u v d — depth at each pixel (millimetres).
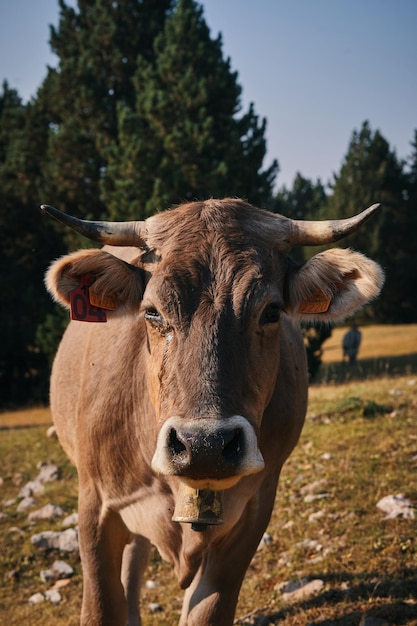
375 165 58156
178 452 3023
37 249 27844
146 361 4078
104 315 4066
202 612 4277
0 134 30609
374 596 5434
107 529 4508
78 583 6840
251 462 3045
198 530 3705
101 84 26609
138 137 21016
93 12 27984
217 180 20359
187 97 22266
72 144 25156
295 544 6523
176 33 23625
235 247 3631
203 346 3289
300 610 5465
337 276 3943
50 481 9594
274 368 3723
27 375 27594
